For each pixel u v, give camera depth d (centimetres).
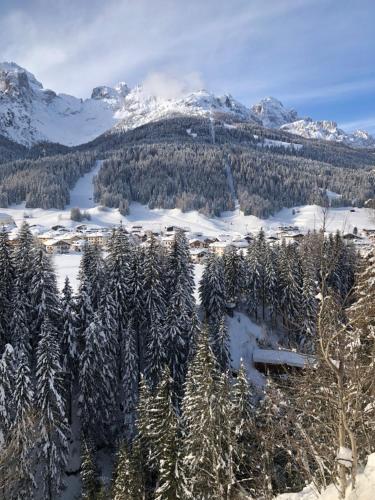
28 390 3200
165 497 2656
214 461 1404
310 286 5278
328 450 1003
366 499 805
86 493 3519
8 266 4725
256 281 7038
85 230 16425
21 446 3028
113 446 4328
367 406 896
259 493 1331
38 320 4528
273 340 6450
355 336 886
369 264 2177
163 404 3042
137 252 6216
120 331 5162
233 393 2667
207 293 6275
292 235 14725
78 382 4394
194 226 19575
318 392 981
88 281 5341
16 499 2977
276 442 1133
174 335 4684
